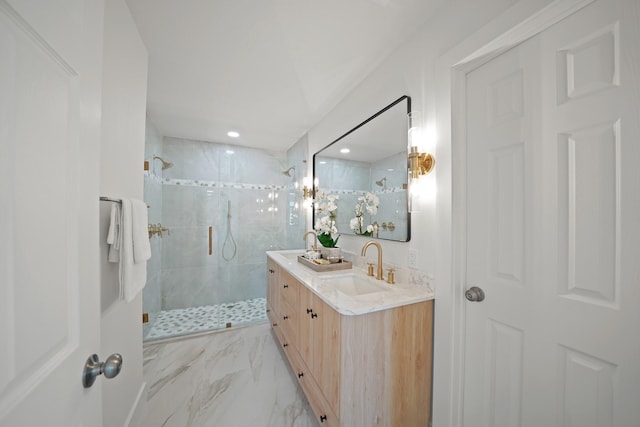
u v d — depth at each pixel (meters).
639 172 0.65
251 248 3.40
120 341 1.11
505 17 0.89
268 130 2.75
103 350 0.93
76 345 0.52
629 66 0.67
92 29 0.59
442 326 1.13
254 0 1.11
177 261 3.00
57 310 0.47
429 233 1.22
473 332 1.07
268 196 3.49
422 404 1.19
